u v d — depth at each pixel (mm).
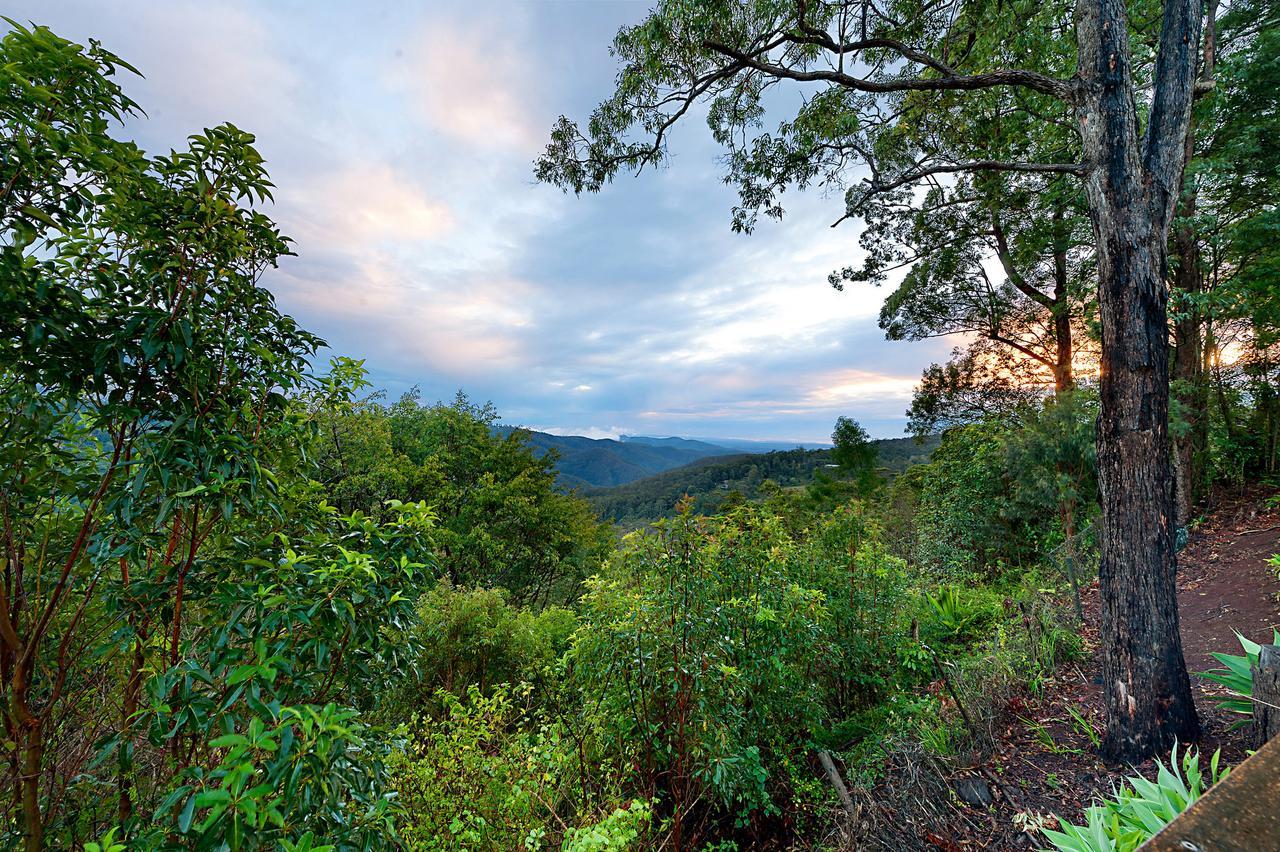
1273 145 6512
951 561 8406
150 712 1659
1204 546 7020
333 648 1898
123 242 1933
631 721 3438
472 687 3602
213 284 1984
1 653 1812
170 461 1711
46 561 2008
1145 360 3053
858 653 4578
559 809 3375
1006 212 10320
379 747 1990
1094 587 6121
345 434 12469
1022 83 3631
